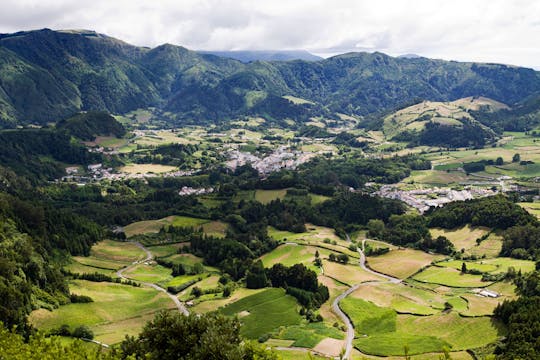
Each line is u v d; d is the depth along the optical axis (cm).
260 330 16800
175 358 7725
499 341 14038
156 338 7844
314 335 15950
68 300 18150
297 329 16625
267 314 18038
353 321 17500
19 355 7512
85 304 18300
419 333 16025
